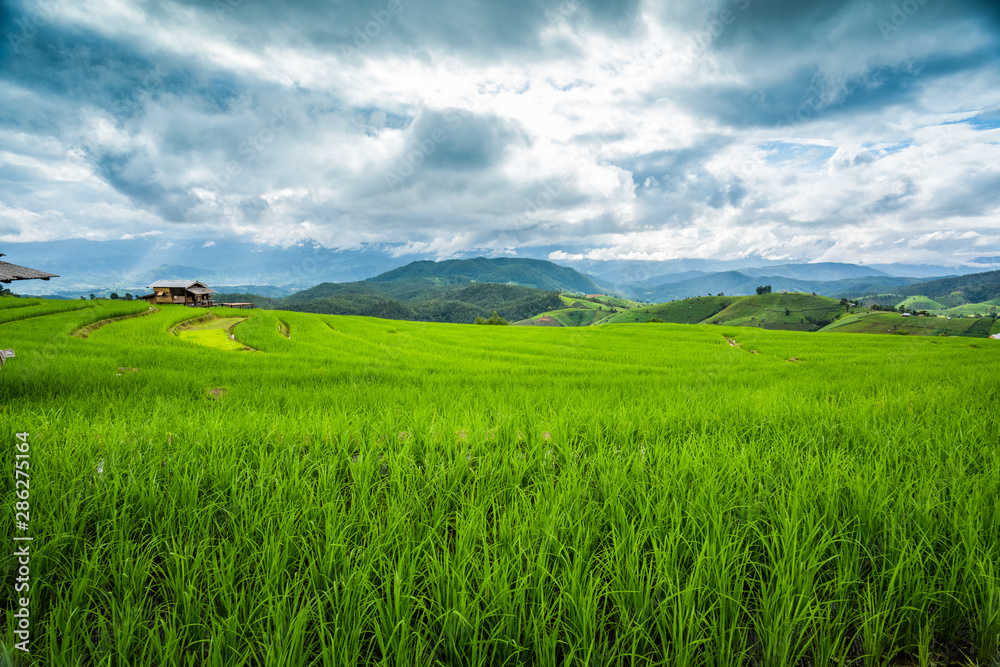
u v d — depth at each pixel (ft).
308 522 11.48
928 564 10.38
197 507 12.55
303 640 8.25
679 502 12.74
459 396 33.78
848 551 10.61
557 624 8.65
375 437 18.61
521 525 11.18
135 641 8.56
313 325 134.31
